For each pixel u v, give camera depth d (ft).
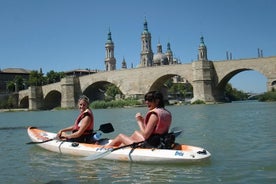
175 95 583.58
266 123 91.04
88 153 46.70
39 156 49.93
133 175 36.73
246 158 43.34
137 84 406.82
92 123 50.44
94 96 491.72
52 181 35.83
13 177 38.27
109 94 436.76
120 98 416.26
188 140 62.90
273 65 313.53
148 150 41.45
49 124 131.85
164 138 41.81
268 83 317.63
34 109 482.28
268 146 51.75
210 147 53.67
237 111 165.58
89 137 50.31
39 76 592.60
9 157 50.78
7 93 543.39
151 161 40.91
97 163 43.16
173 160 39.63
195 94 351.05
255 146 52.44
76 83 464.24
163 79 396.78
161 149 41.01
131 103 354.33
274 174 34.91
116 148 43.57
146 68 396.98
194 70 350.23
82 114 50.11
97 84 463.01
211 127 86.69
